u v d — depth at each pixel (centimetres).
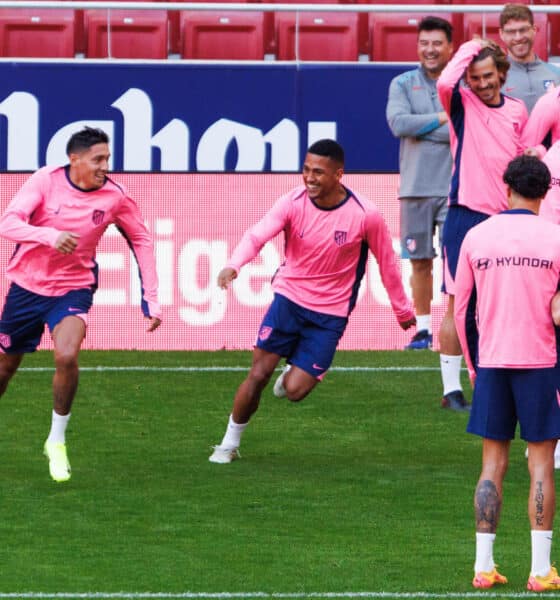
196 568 2225
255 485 2741
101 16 4472
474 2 4788
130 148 3966
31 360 3778
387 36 4503
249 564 2248
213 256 3975
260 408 3341
